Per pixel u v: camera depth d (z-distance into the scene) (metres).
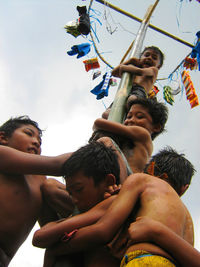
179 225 0.99
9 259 1.34
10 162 1.31
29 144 1.48
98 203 1.12
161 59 2.75
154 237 0.92
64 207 1.43
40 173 1.32
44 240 1.07
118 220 1.00
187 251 0.91
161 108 1.80
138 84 2.16
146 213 1.00
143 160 1.56
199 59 2.95
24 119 1.56
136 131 1.59
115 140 1.58
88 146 1.20
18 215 1.34
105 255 1.06
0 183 1.34
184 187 1.44
